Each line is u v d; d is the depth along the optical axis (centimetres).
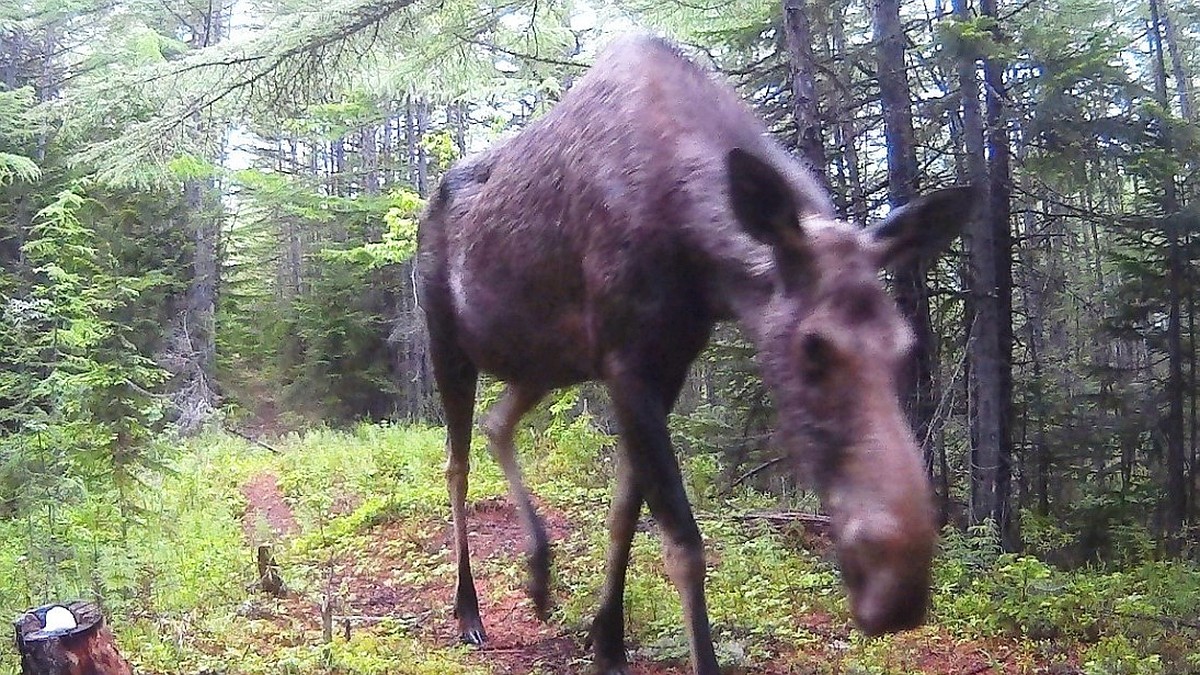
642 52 438
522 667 488
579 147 431
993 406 854
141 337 1820
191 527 791
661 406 402
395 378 2339
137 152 915
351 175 2241
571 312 438
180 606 577
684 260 386
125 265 1841
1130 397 1196
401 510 852
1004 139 872
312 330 2308
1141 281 1148
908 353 299
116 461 766
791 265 317
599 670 460
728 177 316
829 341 293
